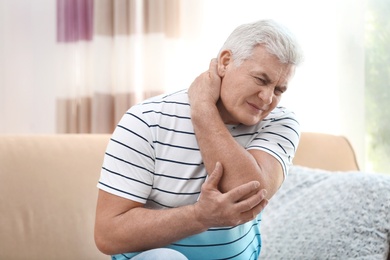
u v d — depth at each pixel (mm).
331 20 3627
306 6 3639
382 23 3607
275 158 1894
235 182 1759
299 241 2586
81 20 3934
